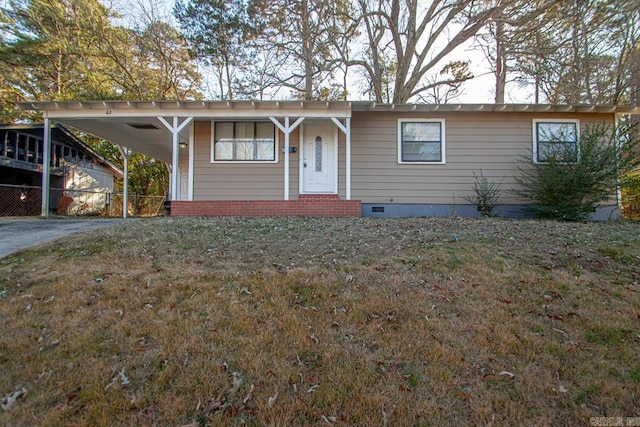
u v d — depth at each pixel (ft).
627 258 13.70
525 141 29.25
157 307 9.30
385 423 5.69
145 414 5.72
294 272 11.69
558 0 35.88
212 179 29.32
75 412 5.69
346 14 43.21
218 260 12.98
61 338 7.79
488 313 9.37
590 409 6.12
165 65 61.82
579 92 47.73
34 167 45.03
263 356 7.27
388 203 29.27
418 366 7.16
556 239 16.07
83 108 26.68
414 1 43.98
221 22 47.70
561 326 8.82
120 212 62.49
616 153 24.11
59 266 12.21
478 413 5.95
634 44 43.98
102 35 56.70
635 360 7.49
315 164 29.86
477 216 28.96
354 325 8.64
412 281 11.27
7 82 57.16
